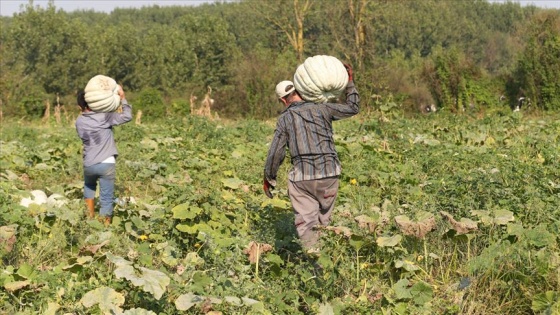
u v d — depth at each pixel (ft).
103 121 28.02
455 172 35.83
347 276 21.03
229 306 18.20
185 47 269.44
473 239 22.56
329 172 21.79
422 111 105.50
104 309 17.74
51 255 23.79
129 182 36.60
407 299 19.47
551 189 29.55
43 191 34.88
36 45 279.08
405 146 45.09
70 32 286.05
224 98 126.31
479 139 50.29
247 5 163.73
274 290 20.21
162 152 43.14
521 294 18.88
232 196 30.53
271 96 122.31
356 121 65.77
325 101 21.91
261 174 38.45
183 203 24.95
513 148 43.60
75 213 26.43
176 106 119.34
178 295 18.58
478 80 112.78
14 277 19.45
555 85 104.17
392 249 21.66
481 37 444.14
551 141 46.44
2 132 66.85
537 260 19.12
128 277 17.95
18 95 150.30
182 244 24.00
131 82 288.51
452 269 21.53
